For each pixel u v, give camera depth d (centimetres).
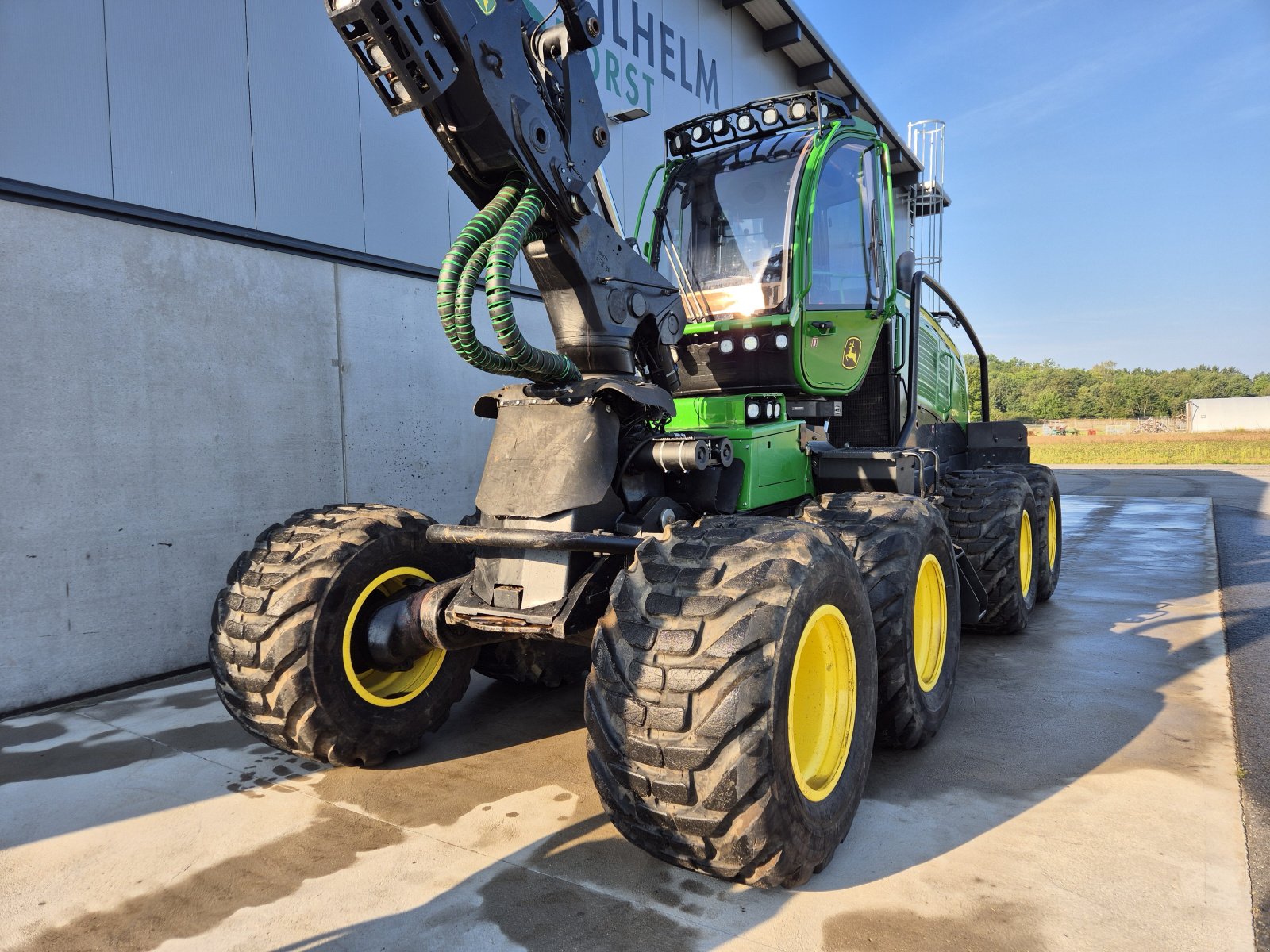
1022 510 469
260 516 461
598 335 271
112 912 211
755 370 368
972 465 684
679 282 396
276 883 222
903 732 284
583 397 257
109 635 399
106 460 396
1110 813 251
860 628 243
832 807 221
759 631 197
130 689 404
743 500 300
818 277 382
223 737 336
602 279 269
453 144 241
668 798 198
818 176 364
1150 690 367
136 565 409
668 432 283
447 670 323
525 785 285
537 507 249
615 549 234
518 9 242
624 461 270
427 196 555
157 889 221
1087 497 1337
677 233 401
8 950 196
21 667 370
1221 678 379
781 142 385
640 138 783
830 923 199
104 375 395
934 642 323
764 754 192
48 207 374
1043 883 214
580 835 247
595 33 258
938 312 610
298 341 479
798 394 386
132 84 402
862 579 255
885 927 197
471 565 337
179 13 421
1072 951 186
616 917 203
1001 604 448
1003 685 379
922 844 236
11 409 365
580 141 263
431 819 259
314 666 277
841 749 234
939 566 323
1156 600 555
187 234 427
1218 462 2878
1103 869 220
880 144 413
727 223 384
